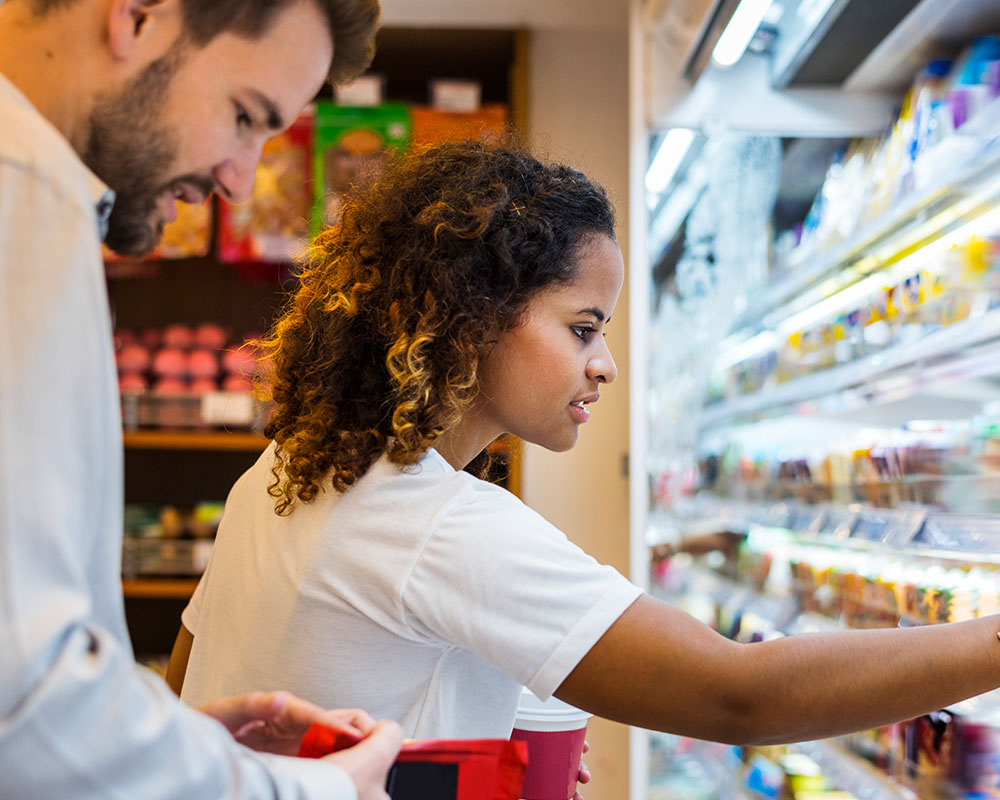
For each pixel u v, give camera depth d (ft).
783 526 7.00
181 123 2.25
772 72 6.70
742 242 7.34
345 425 2.94
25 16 2.20
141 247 2.40
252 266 9.55
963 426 4.98
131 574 9.05
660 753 7.38
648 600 2.66
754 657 2.55
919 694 2.62
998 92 5.09
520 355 3.01
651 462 7.18
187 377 9.22
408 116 8.73
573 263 3.01
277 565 2.90
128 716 1.77
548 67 9.39
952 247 4.90
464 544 2.65
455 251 2.94
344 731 2.24
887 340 5.63
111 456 1.99
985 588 4.19
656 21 6.68
